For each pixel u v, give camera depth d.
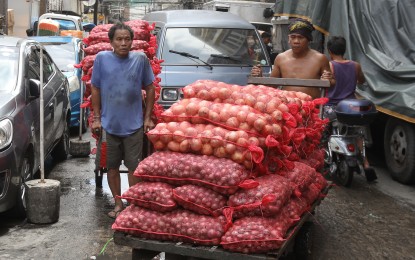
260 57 9.74
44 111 7.24
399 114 7.59
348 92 8.23
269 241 3.62
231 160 3.88
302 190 4.59
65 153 9.21
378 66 8.27
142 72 6.02
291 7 10.53
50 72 8.53
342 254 5.39
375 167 9.20
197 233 3.75
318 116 5.96
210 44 9.59
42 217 5.96
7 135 5.79
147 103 6.16
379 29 8.55
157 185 3.92
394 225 6.32
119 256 5.17
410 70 7.70
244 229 3.67
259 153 3.81
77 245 5.41
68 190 7.40
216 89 4.21
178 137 3.98
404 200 7.34
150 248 3.85
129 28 5.90
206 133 3.92
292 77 6.65
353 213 6.72
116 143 6.04
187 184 3.89
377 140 10.11
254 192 3.77
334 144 7.87
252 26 10.12
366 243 5.71
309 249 5.08
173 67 9.14
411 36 8.19
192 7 34.25
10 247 5.32
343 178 7.92
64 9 39.31
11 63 6.84
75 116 11.33
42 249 5.29
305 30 6.52
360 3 8.91
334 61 8.24
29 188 5.92
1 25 20.05
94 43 6.86
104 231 5.82
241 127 3.96
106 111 5.99
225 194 3.83
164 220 3.83
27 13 25.00
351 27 8.98
